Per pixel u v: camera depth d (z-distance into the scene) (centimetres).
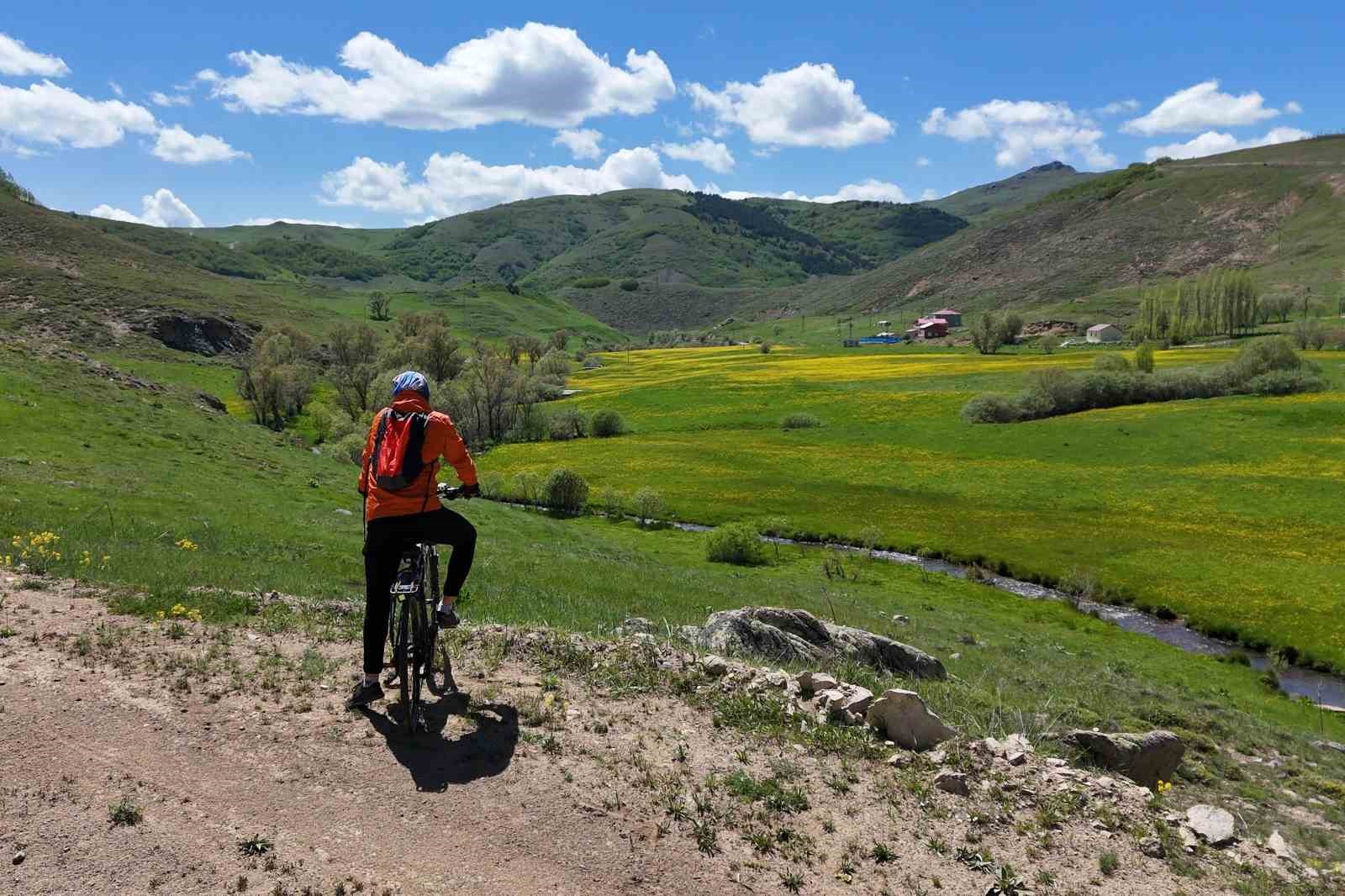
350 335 14300
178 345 15188
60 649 727
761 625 1242
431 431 632
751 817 576
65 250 18825
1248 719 2264
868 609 3444
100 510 2297
